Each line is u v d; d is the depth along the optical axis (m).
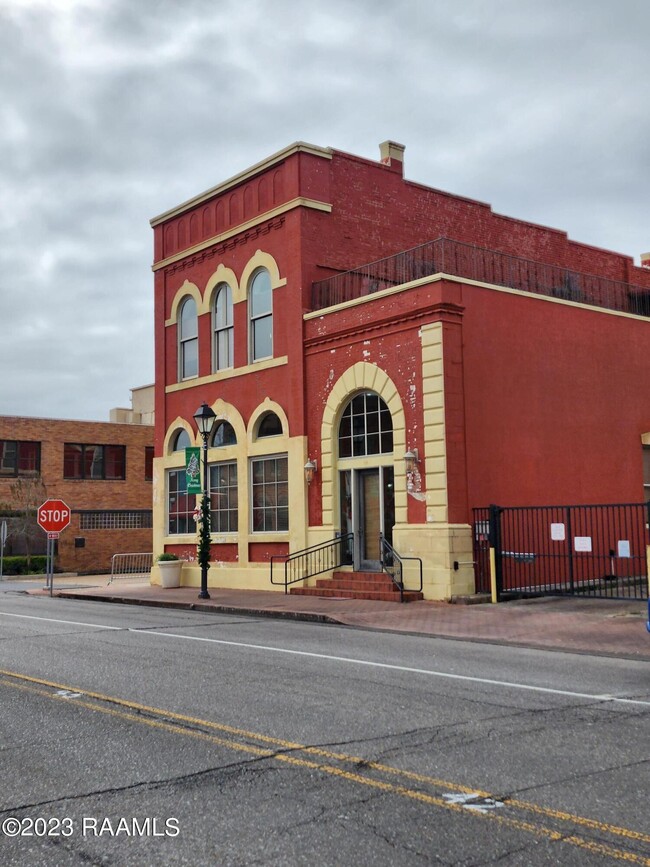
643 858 4.68
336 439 21.62
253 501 24.02
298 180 22.84
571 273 26.89
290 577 22.34
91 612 19.11
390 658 11.54
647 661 11.60
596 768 6.30
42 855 4.79
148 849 4.84
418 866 4.57
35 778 6.13
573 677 10.17
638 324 23.97
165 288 27.67
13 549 43.47
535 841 4.90
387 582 19.56
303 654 11.88
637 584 21.36
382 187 24.73
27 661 11.23
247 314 24.41
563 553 20.72
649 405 23.97
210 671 10.41
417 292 19.47
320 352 22.00
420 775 6.11
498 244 27.59
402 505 19.50
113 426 46.94
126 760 6.55
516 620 15.60
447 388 18.84
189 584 26.02
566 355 21.75
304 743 7.00
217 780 6.03
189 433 26.36
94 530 45.25
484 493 19.31
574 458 21.50
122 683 9.62
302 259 22.64
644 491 23.42
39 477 43.22
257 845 4.87
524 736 7.23
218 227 25.64
